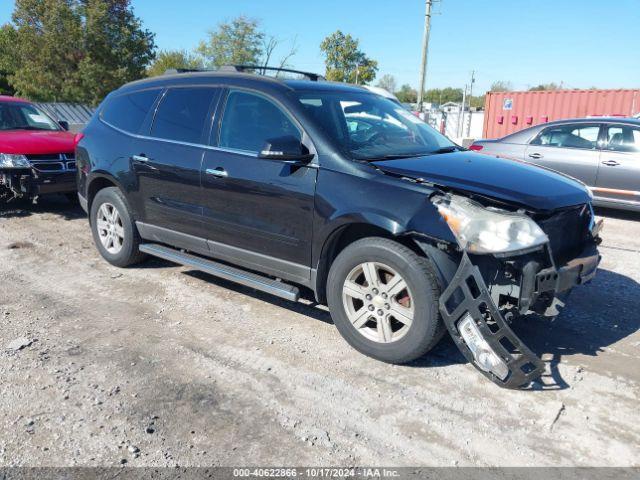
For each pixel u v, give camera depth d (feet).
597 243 13.21
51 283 16.85
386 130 14.48
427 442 9.59
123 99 18.13
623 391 11.30
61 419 9.94
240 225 14.12
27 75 95.96
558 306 11.17
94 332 13.47
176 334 13.50
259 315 14.73
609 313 15.21
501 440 9.68
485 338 10.48
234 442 9.46
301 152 12.63
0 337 13.05
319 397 10.86
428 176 11.66
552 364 12.34
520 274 10.59
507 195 11.14
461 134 95.61
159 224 16.47
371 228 12.18
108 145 17.65
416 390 11.17
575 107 67.51
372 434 9.77
